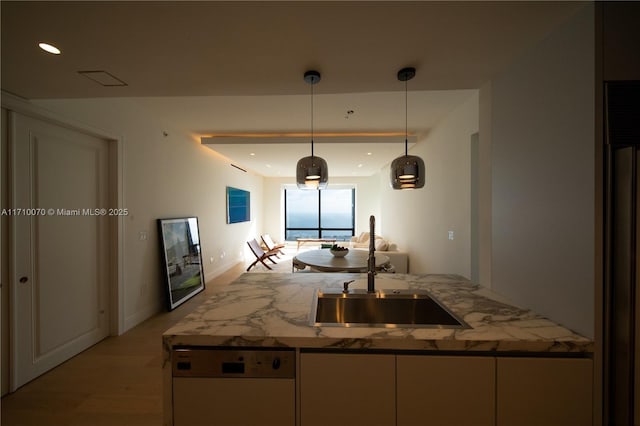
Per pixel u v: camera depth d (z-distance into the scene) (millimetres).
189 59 1437
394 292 1592
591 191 988
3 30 1176
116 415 1731
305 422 1064
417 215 4609
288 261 6914
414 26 1162
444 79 1636
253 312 1295
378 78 1629
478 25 1151
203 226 4773
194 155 4434
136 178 3059
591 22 989
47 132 2162
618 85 978
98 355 2416
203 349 1089
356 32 1212
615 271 975
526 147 1312
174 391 1089
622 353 971
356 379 1051
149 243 3293
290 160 5957
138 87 1767
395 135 4293
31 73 1575
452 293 1567
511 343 1011
